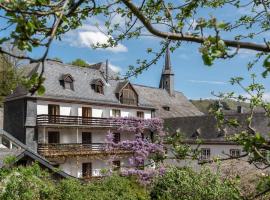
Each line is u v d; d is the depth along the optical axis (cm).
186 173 1497
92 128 3512
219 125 446
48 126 3152
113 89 3866
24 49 204
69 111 3391
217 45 217
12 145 3014
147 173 1823
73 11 233
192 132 4306
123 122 3631
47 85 3266
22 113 3156
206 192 1352
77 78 3600
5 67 4028
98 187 1831
